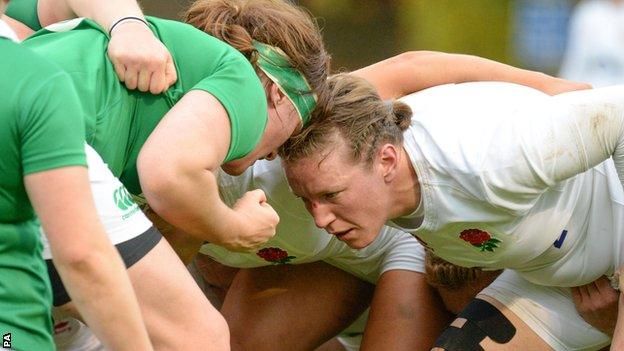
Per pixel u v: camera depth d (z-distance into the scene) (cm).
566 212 1146
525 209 1088
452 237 1136
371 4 2894
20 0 1085
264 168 1143
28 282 784
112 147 930
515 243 1130
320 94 1060
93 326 762
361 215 1105
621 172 1108
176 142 888
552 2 2873
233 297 1350
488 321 1249
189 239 1162
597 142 1070
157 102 952
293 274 1341
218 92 926
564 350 1261
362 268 1336
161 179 880
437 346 1247
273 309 1336
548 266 1197
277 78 1016
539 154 1047
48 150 745
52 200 743
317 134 1069
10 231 774
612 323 1235
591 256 1193
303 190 1097
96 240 749
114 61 932
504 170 1050
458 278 1278
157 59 930
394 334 1301
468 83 1186
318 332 1348
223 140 918
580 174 1159
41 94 752
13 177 759
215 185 925
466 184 1068
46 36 966
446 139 1080
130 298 767
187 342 916
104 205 885
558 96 1096
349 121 1077
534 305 1258
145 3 2205
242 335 1335
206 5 1037
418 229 1135
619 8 2364
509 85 1165
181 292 916
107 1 982
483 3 2884
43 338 795
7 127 748
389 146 1091
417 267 1321
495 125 1071
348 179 1082
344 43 2905
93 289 750
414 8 2900
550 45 2889
